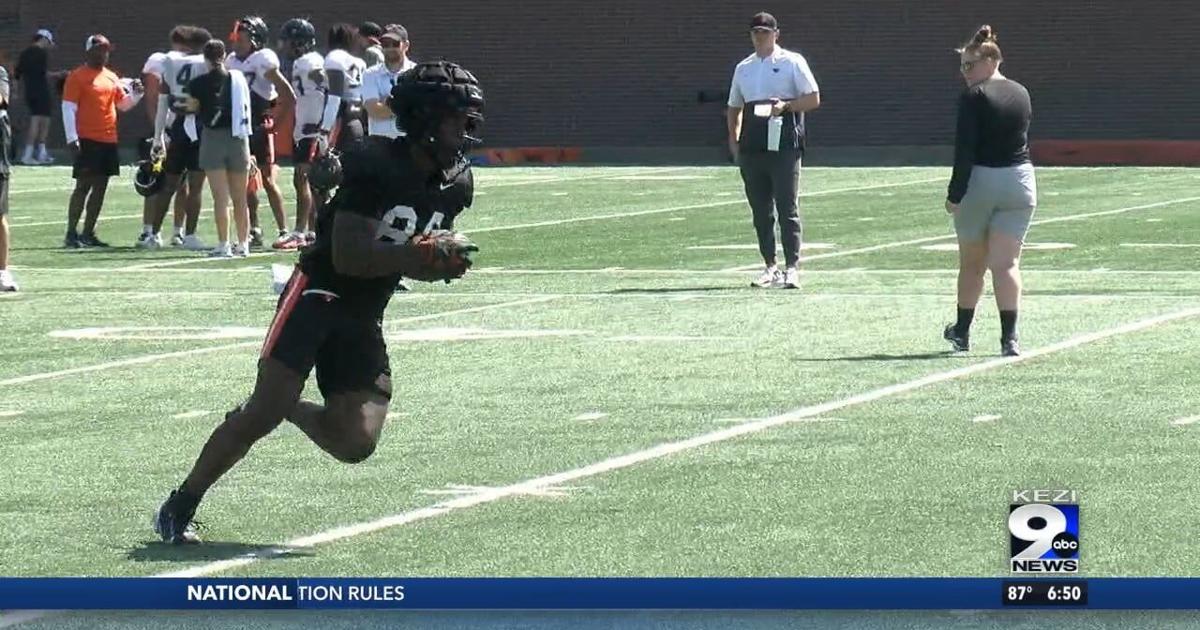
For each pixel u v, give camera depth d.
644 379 28.28
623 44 110.81
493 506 19.89
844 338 32.59
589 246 51.34
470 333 33.62
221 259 48.09
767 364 29.64
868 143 108.50
